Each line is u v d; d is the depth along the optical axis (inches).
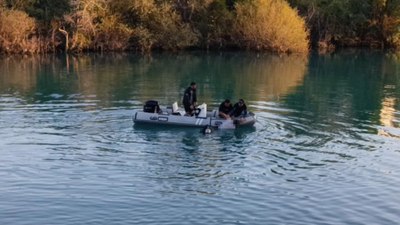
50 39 2549.2
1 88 1477.6
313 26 2952.8
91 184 707.4
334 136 952.3
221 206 641.6
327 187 705.6
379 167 787.4
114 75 1779.0
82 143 882.8
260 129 989.2
